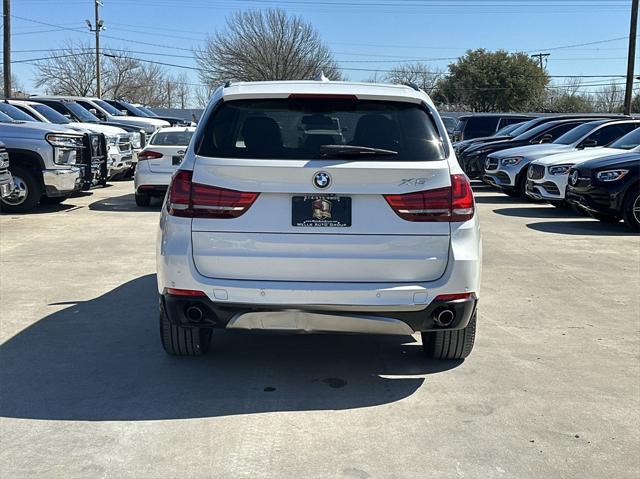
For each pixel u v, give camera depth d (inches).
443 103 2460.6
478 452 138.6
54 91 2600.9
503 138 733.9
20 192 469.7
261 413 156.1
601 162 429.7
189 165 161.2
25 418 151.9
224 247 158.1
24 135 462.3
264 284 156.4
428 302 158.4
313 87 173.0
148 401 161.9
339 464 133.0
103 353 194.7
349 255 157.3
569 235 412.2
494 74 2338.8
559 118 736.3
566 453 138.9
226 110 167.8
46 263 312.7
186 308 160.2
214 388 170.6
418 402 163.5
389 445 141.2
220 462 133.0
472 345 185.9
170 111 1852.9
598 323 232.1
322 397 165.9
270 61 1998.0
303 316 157.2
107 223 435.2
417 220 158.2
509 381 177.6
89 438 142.6
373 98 168.9
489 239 395.2
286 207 157.0
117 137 677.3
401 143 164.4
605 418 155.9
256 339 210.2
